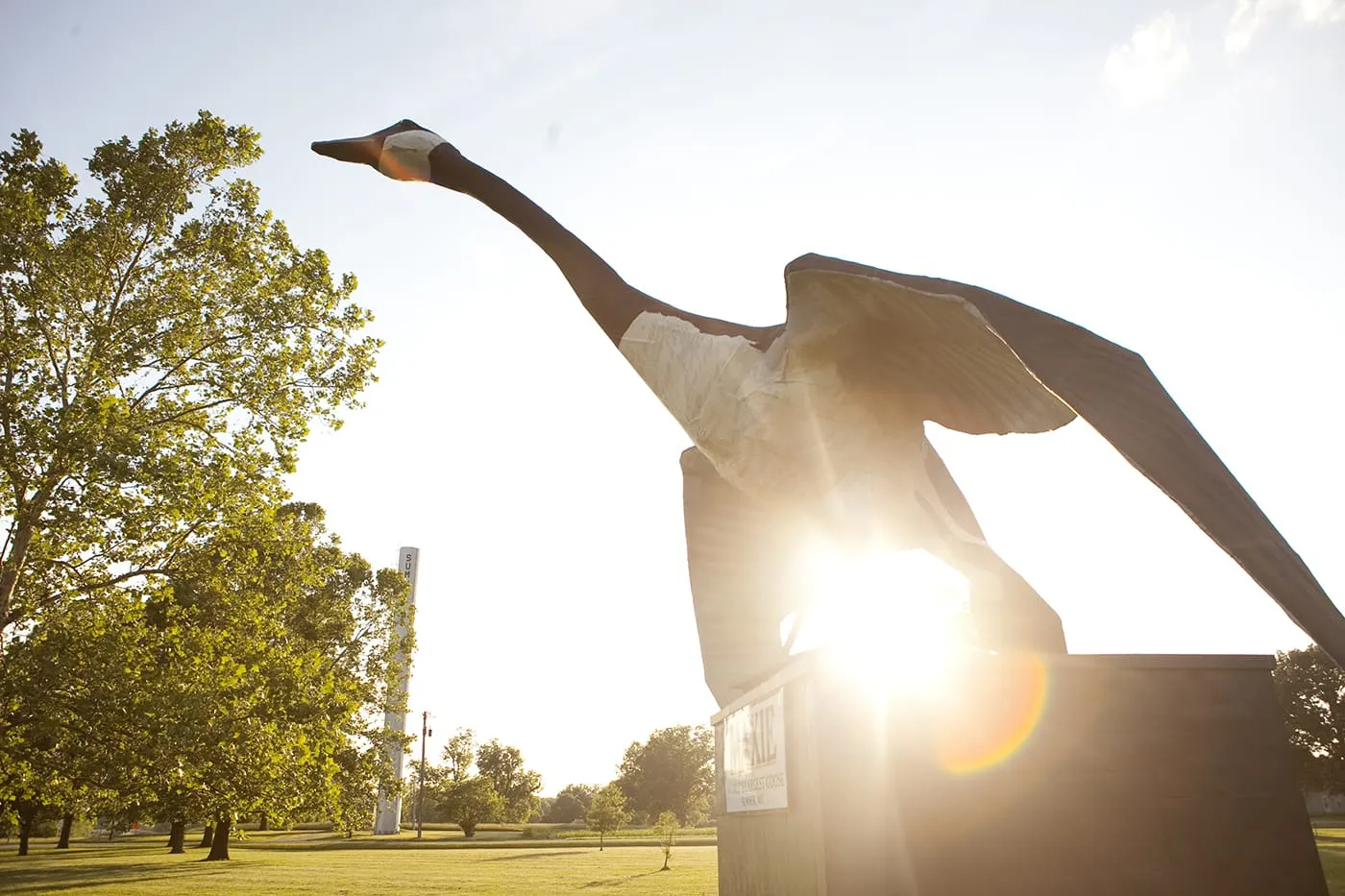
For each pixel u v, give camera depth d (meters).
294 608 21.52
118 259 15.31
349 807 26.50
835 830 2.87
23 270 14.40
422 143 5.29
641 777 96.94
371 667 27.92
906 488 3.78
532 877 24.11
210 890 20.44
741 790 3.88
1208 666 3.10
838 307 3.47
